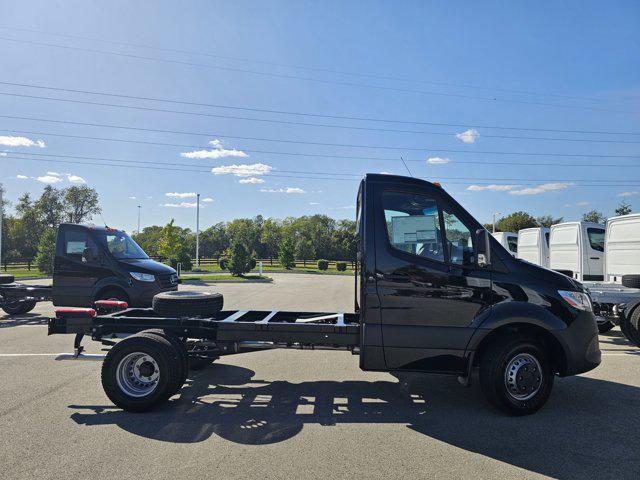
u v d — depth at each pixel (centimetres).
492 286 482
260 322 532
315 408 500
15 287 1105
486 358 479
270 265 5519
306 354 773
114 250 1034
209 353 554
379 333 483
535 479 342
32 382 586
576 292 495
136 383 489
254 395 543
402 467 359
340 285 2386
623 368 678
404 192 502
